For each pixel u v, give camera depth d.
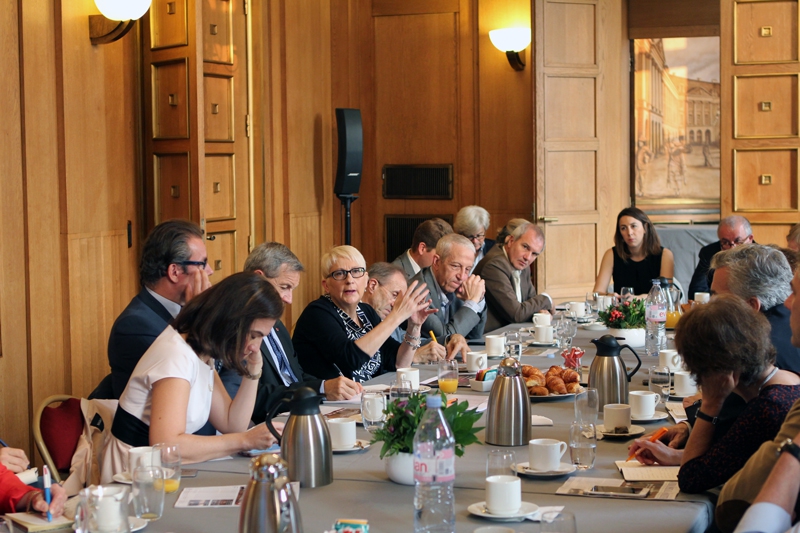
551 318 4.57
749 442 1.88
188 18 5.19
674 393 2.89
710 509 1.87
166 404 2.20
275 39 6.85
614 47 7.58
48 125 4.41
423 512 1.65
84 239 4.66
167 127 5.37
